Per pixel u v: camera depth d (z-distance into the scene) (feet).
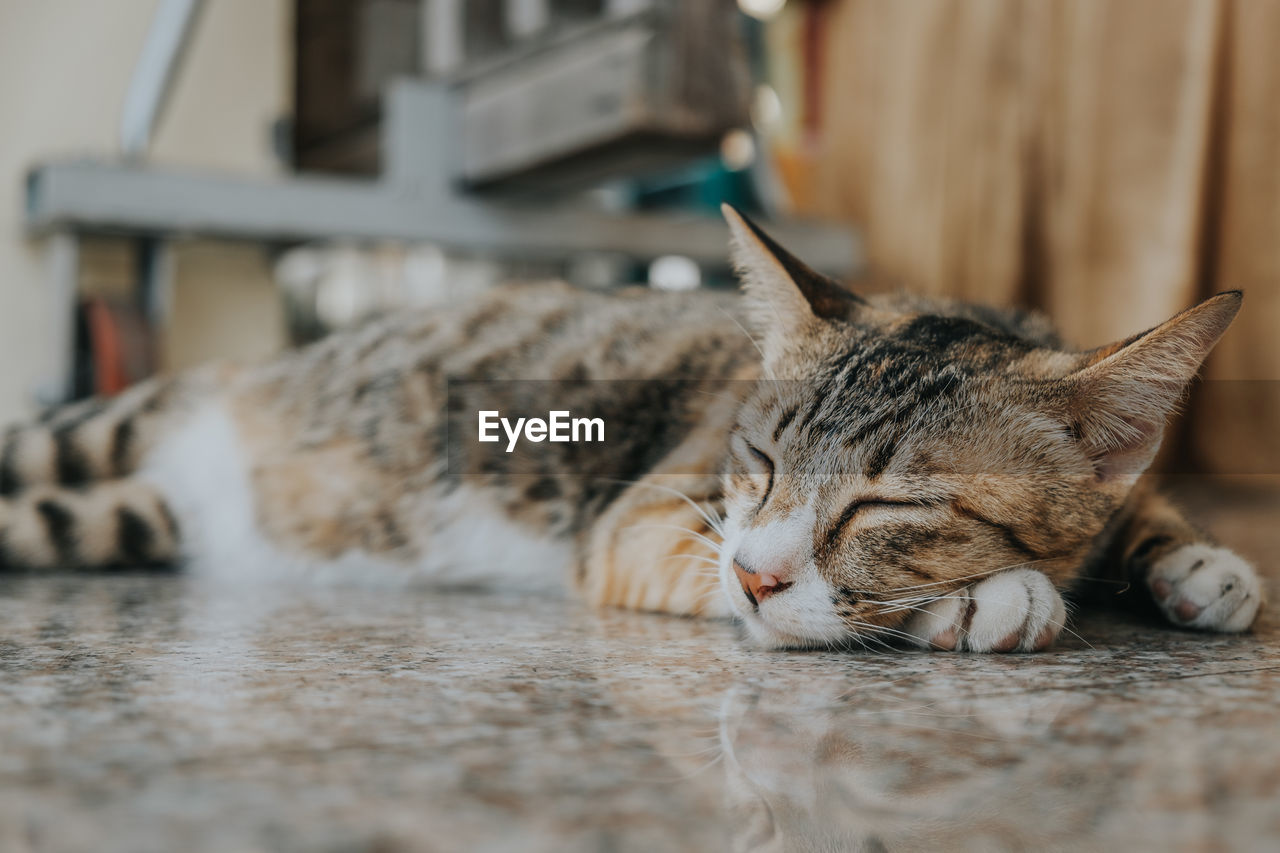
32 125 3.31
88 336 3.02
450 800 1.15
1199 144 3.41
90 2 3.39
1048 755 1.24
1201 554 1.73
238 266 3.78
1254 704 1.37
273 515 2.21
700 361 2.07
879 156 4.58
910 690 1.43
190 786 1.16
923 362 1.74
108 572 2.24
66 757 1.21
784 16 4.95
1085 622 1.77
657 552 1.89
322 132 3.74
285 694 1.38
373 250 4.14
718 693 1.42
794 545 1.67
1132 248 3.55
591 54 2.65
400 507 2.15
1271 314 3.37
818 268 3.76
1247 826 1.12
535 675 1.47
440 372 2.16
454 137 3.11
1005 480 1.66
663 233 3.45
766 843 1.07
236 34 3.68
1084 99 3.70
